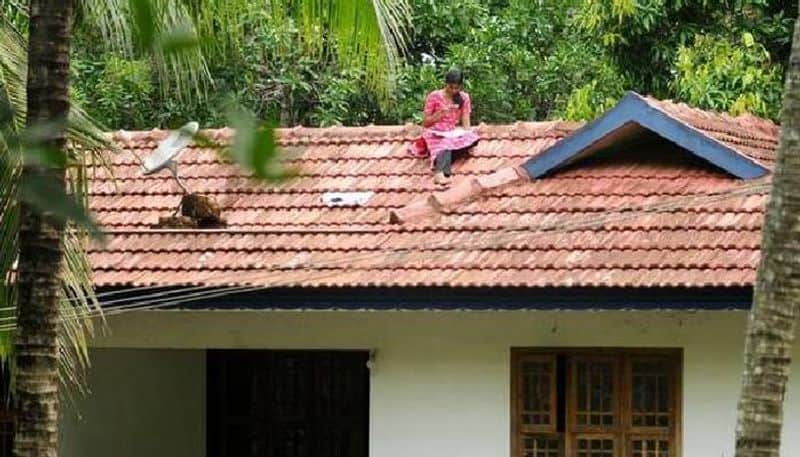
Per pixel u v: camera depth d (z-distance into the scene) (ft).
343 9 49.11
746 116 76.07
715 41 89.86
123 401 77.61
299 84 100.83
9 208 40.75
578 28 103.09
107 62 64.75
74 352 63.52
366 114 106.01
